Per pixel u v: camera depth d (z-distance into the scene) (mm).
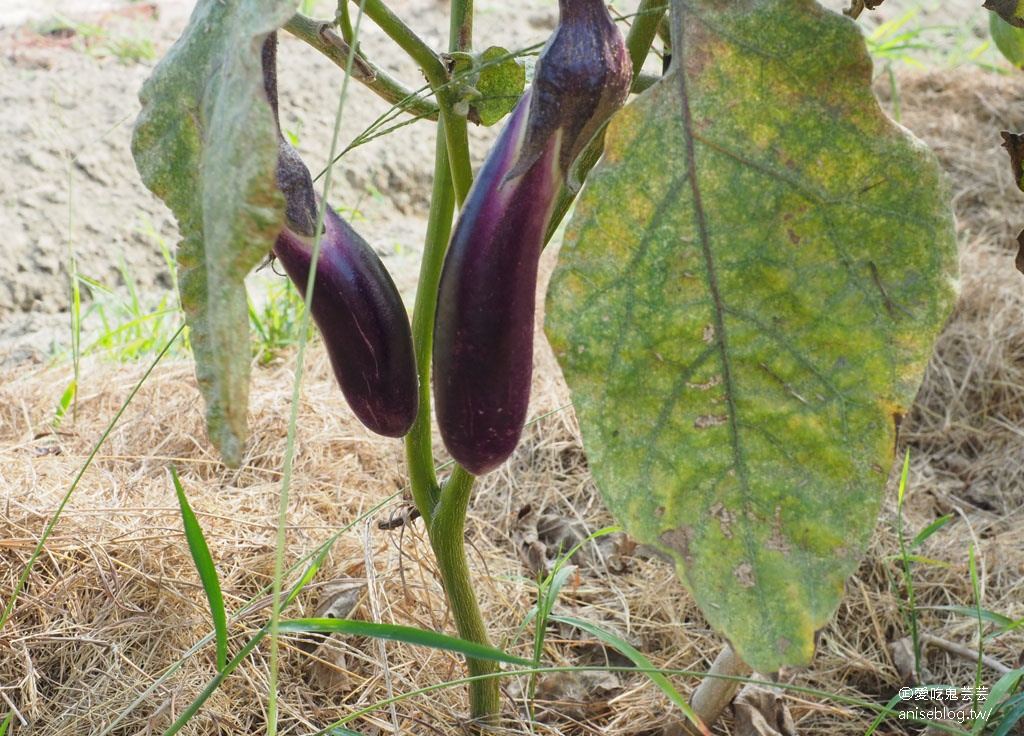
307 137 1996
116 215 1815
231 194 356
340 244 490
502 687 800
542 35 2324
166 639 869
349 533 1022
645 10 478
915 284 400
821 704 866
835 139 395
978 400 1376
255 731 823
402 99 589
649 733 830
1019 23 531
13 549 930
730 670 753
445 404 461
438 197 559
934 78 2162
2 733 713
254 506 1061
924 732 813
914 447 1333
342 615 907
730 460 411
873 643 961
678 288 406
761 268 404
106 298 1675
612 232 405
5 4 2457
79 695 833
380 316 493
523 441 1240
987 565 1042
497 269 430
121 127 1961
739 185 401
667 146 401
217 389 395
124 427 1226
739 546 410
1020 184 588
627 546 1062
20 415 1254
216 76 394
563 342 409
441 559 651
